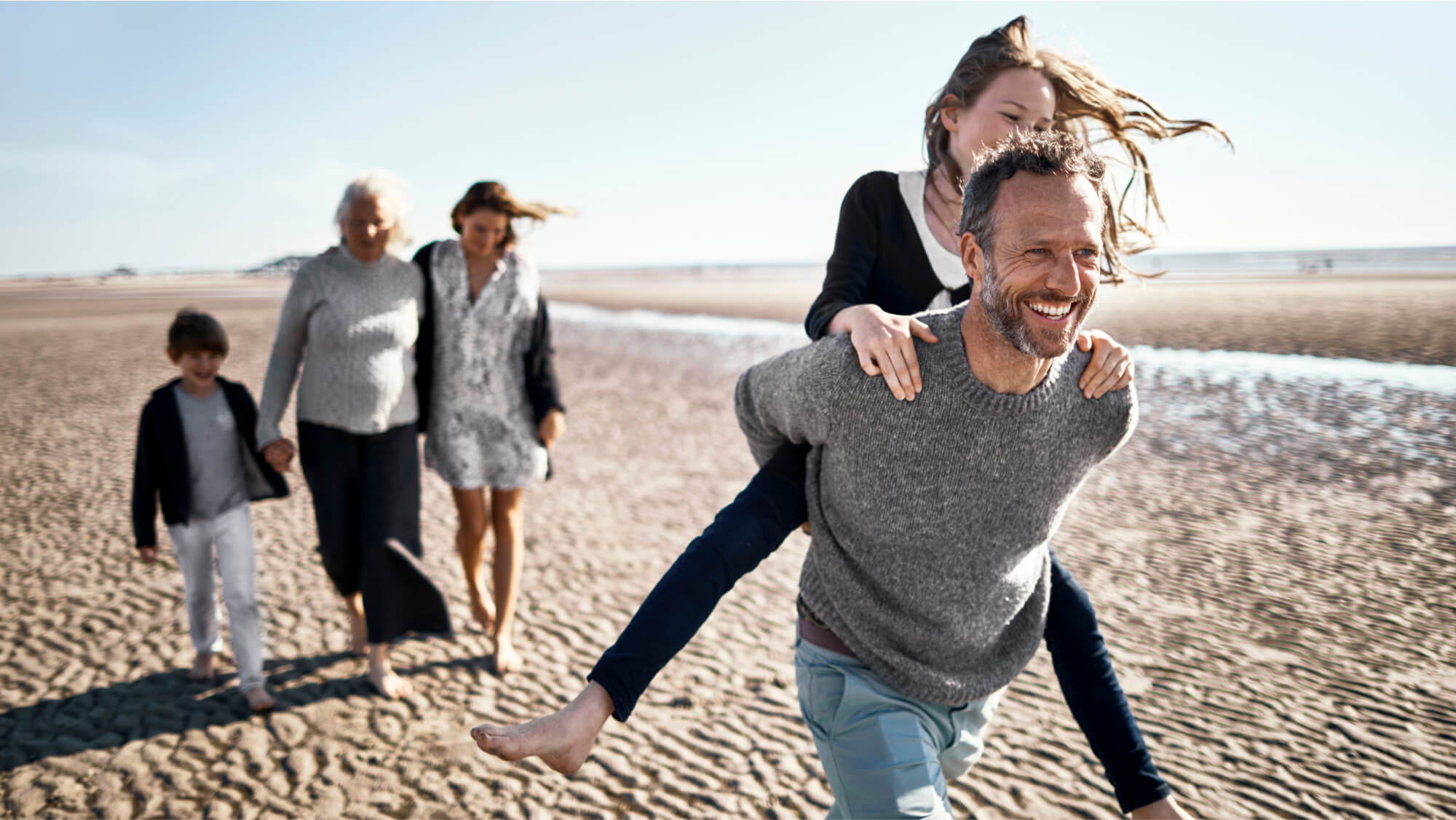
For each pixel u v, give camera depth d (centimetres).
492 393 370
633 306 3903
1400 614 456
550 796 294
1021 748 328
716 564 128
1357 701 363
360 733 332
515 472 376
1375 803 293
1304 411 1037
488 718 346
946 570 140
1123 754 149
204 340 338
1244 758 320
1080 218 112
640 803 291
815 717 155
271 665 388
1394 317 2095
